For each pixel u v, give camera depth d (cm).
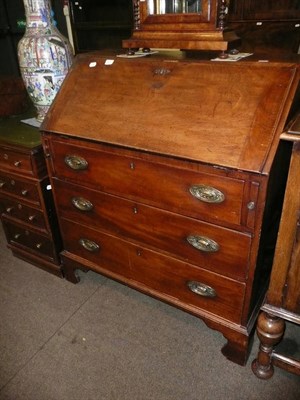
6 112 168
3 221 170
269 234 109
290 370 109
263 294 123
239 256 99
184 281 120
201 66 102
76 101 119
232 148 87
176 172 97
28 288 160
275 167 89
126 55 121
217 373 118
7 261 179
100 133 108
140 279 135
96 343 131
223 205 93
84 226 138
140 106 106
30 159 134
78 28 284
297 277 92
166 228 111
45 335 135
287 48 222
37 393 114
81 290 158
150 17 114
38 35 141
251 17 220
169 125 98
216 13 102
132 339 132
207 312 121
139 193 110
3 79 165
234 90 94
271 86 90
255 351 126
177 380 116
